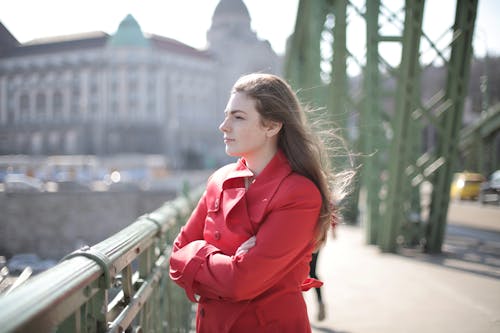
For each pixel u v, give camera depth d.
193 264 1.56
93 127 82.00
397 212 7.89
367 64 7.70
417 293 5.30
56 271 1.29
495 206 20.11
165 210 3.71
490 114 29.14
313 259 4.30
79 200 35.34
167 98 83.81
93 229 35.44
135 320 2.62
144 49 81.81
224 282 1.49
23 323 0.96
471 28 7.10
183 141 85.50
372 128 8.20
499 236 9.74
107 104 82.00
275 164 1.67
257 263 1.48
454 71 7.32
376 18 7.49
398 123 7.53
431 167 7.87
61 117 81.31
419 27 7.06
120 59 81.69
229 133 1.69
